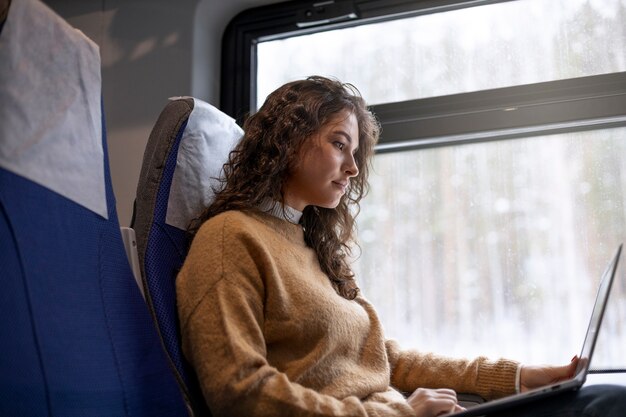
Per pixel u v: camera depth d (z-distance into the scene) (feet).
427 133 6.83
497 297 6.40
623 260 6.04
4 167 2.88
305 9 7.45
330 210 4.83
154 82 7.53
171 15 7.62
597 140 6.35
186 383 3.76
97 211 3.46
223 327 3.51
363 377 4.07
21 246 2.89
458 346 6.46
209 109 4.50
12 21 2.94
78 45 3.36
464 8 7.06
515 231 6.44
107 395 3.16
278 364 3.84
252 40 7.77
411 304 6.66
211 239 3.87
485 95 6.72
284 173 4.43
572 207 6.31
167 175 4.16
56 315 3.00
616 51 6.45
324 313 3.97
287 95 4.52
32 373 2.79
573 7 6.67
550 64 6.63
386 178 6.97
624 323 5.95
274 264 3.92
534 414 3.37
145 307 3.68
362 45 7.38
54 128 3.16
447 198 6.73
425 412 3.71
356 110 4.73
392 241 6.83
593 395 3.34
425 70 7.07
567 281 6.21
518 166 6.55
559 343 6.16
